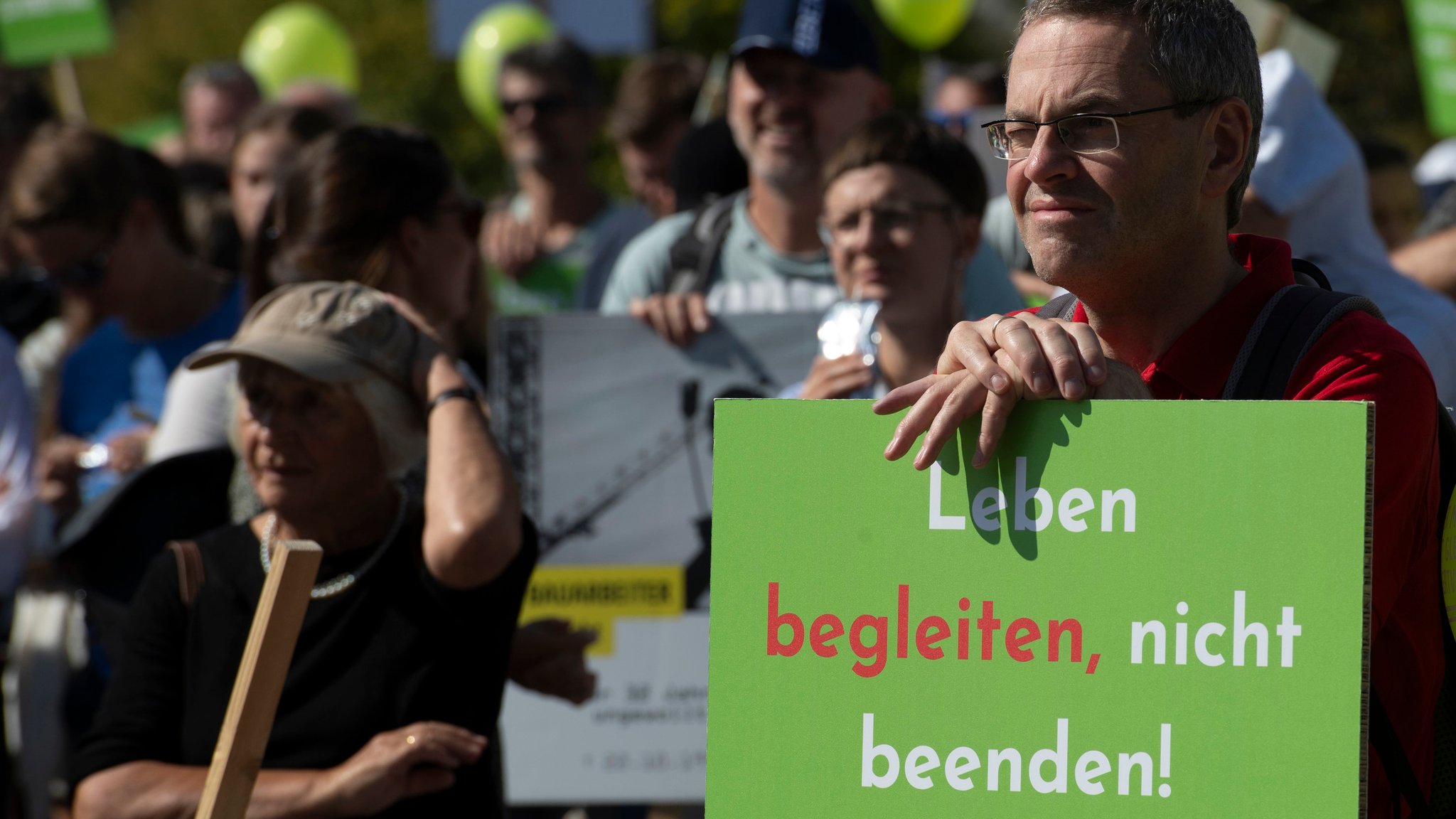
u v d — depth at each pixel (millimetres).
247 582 6805
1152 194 4699
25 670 11211
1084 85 4664
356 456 6766
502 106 16453
